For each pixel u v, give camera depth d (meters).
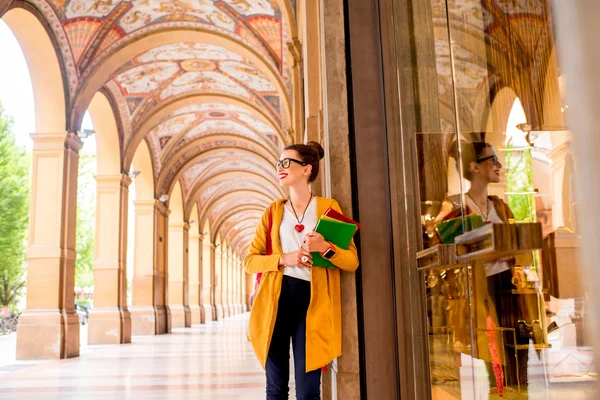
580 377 1.00
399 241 2.80
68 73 11.12
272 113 15.83
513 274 1.45
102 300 14.51
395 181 2.86
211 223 36.03
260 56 12.07
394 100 2.88
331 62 3.12
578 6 0.54
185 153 21.64
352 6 3.16
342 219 2.58
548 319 1.22
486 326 1.69
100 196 15.11
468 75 1.78
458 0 1.88
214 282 35.56
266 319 2.60
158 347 12.49
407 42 2.63
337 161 3.01
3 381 6.95
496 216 1.54
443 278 2.14
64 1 10.27
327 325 2.59
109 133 15.13
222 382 6.53
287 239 2.73
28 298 10.49
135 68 14.15
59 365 8.97
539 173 1.23
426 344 2.39
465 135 1.83
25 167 31.59
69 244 11.00
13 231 29.59
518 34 1.37
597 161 0.51
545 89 1.18
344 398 2.79
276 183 26.88
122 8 11.05
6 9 8.70
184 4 11.29
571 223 1.05
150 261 18.72
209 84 15.62
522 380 1.41
